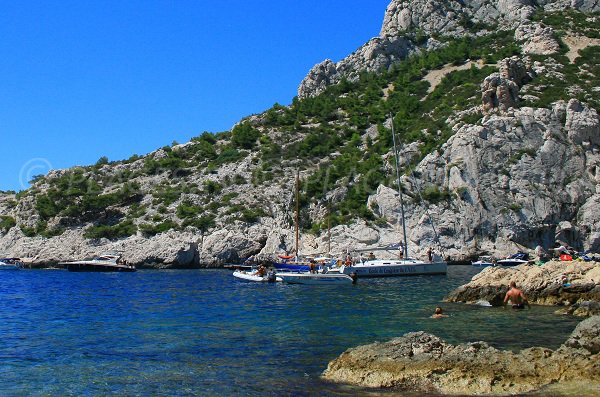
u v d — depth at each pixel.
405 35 163.88
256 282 60.22
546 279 36.69
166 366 20.19
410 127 113.75
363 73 159.00
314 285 56.31
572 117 91.50
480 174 88.56
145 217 101.12
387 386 17.09
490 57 134.12
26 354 22.41
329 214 86.81
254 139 129.38
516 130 91.31
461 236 84.94
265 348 23.05
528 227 84.81
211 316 32.91
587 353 17.20
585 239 84.44
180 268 87.81
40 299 44.00
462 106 110.62
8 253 100.94
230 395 16.78
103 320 31.70
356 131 126.12
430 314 32.28
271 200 100.69
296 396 16.53
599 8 148.00
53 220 104.69
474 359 17.39
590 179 88.31
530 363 17.19
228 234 89.88
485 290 37.38
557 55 121.31
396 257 82.62
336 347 23.06
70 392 17.30
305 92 167.62
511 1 158.75
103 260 87.38
